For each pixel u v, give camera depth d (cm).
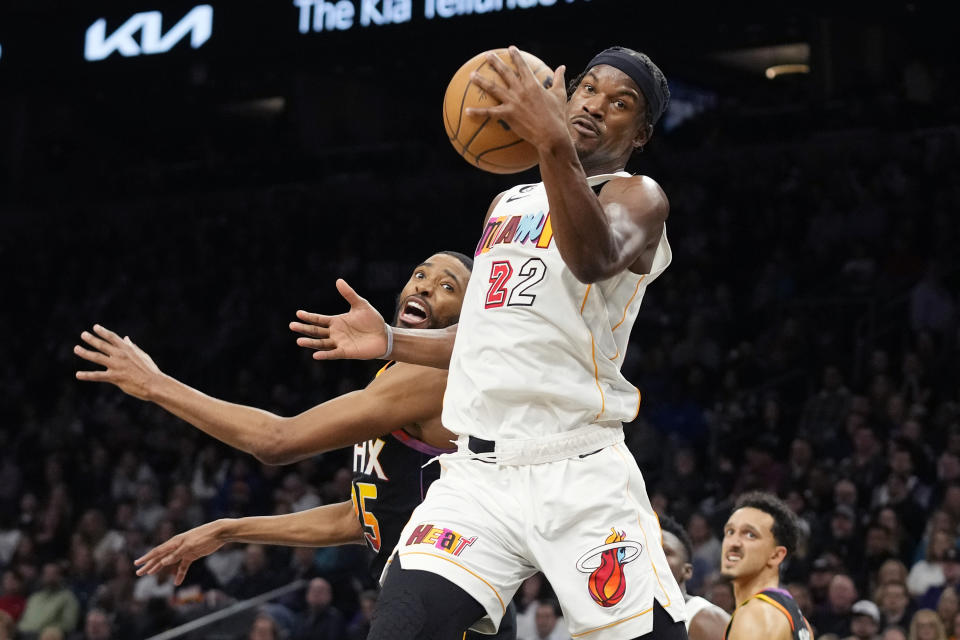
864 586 1002
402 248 2005
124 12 1669
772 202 1777
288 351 1839
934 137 1742
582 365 306
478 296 313
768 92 2241
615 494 305
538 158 305
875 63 1919
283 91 2350
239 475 1462
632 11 1390
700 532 1048
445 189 2058
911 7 1402
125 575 1267
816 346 1459
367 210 2081
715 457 1312
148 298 2077
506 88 278
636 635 300
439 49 1521
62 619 1280
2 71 1730
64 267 2202
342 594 1131
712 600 888
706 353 1484
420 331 332
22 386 1962
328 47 1540
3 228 2327
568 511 299
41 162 2402
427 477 377
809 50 1983
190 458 1580
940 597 899
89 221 2275
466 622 299
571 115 320
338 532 413
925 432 1222
